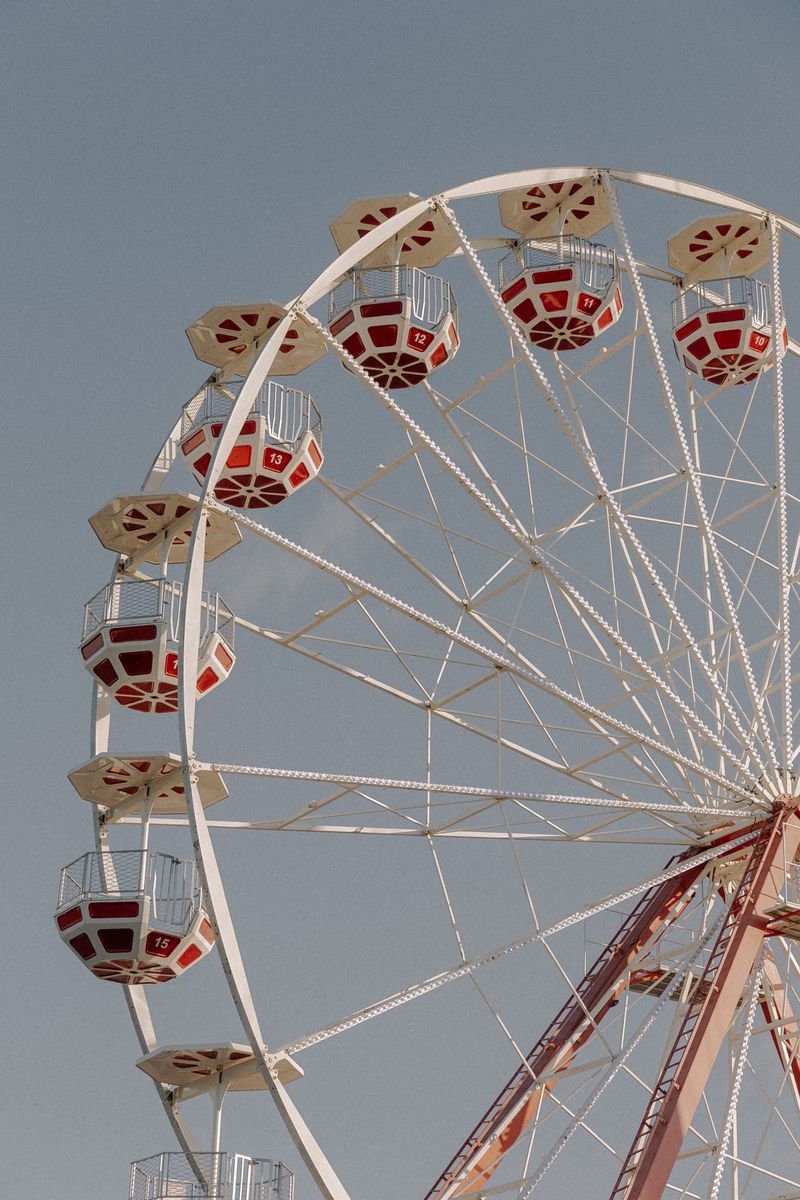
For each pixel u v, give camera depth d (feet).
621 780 117.60
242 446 123.54
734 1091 106.42
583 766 117.19
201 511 108.37
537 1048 117.80
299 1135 100.78
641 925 122.01
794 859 116.78
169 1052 114.32
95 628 122.52
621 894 114.01
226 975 101.19
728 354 139.03
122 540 127.95
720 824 121.39
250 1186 107.76
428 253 134.72
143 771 122.31
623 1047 106.11
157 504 124.06
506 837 118.11
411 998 105.70
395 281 129.08
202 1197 107.65
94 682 128.77
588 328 135.23
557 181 123.65
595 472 114.83
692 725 114.73
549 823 115.85
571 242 135.23
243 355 129.90
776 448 123.44
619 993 119.14
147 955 116.98
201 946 119.14
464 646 111.04
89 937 117.08
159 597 122.31
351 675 120.78
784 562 120.88
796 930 112.57
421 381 131.64
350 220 130.82
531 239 136.26
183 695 105.09
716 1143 104.78
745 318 138.31
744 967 110.83
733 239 140.56
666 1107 104.47
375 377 130.72
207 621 122.21
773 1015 123.44
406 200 128.26
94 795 124.98
